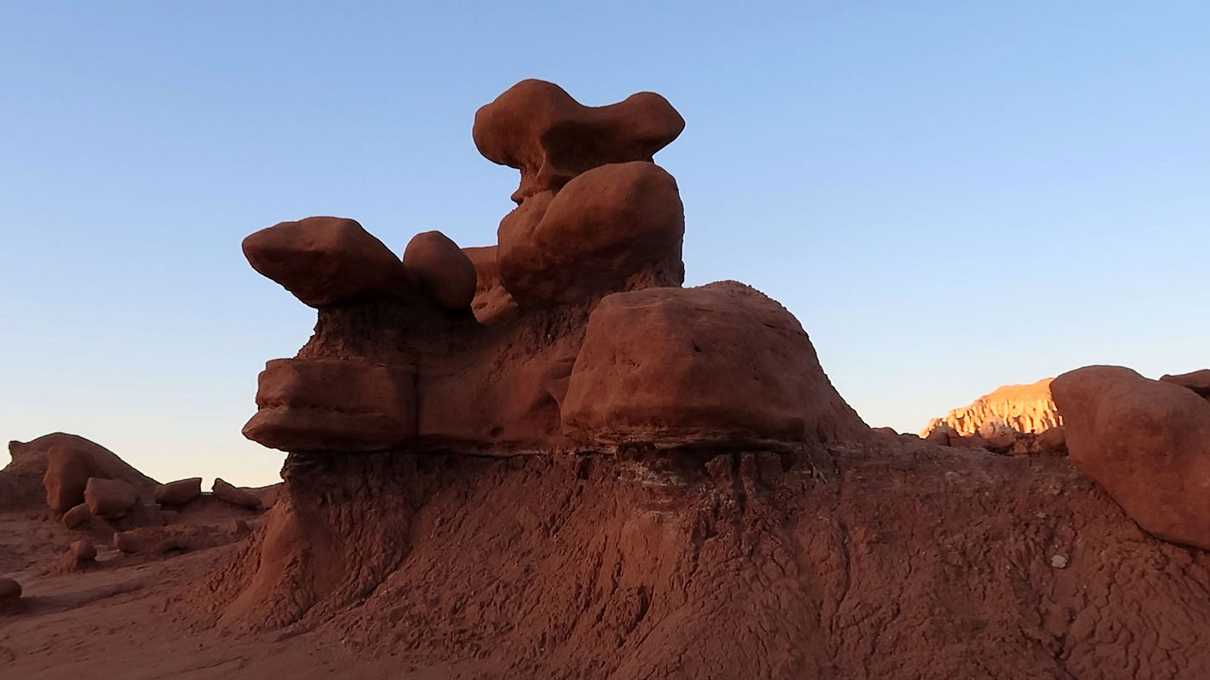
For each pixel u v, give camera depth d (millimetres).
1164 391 7613
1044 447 9711
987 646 7277
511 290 13578
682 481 9352
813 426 10086
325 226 13086
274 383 12773
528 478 12344
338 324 13867
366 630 10359
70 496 26141
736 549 8742
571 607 9422
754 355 9492
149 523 25641
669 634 8078
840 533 8820
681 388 8914
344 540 12539
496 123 14977
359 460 13219
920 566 8242
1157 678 6730
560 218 12391
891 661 7418
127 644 11922
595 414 9555
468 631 9852
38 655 11953
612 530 9805
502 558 11102
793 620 8000
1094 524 8211
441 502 12969
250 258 13258
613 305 9781
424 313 14391
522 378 12719
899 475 9609
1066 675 6996
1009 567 8047
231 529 22000
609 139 14797
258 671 9711
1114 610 7375
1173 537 7559
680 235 12617
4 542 24078
